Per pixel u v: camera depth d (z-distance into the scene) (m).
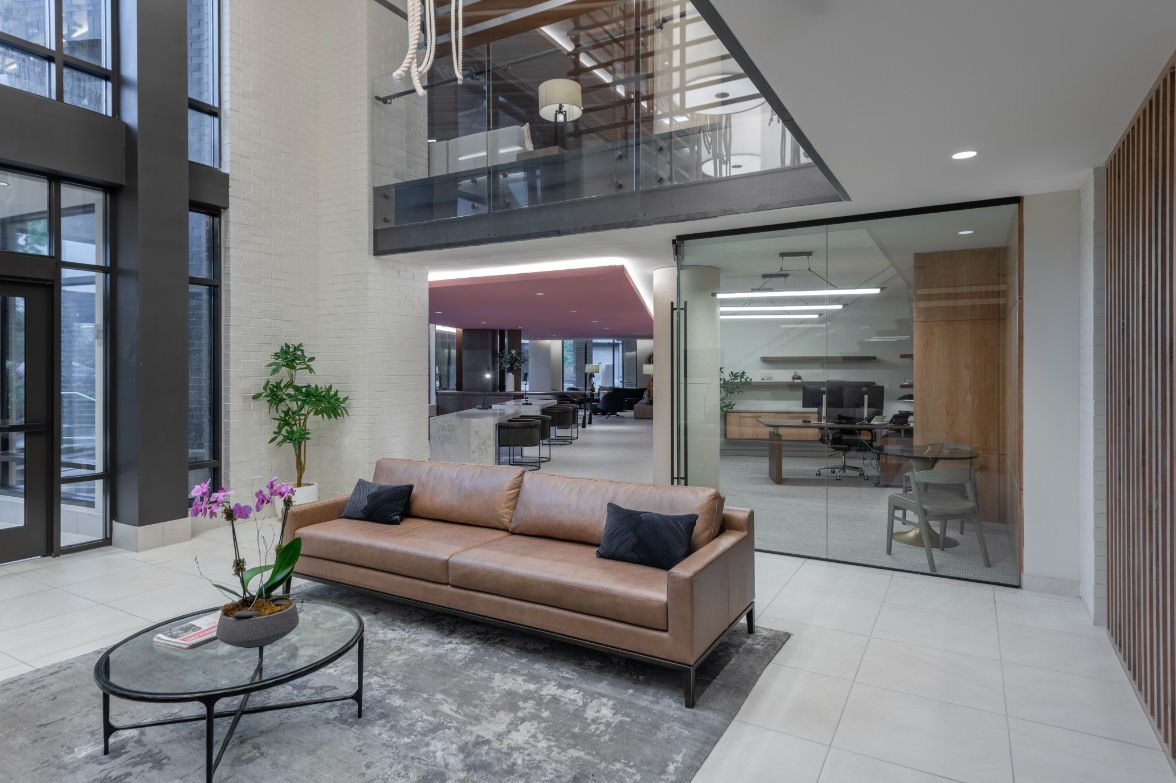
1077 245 4.15
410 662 3.22
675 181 5.08
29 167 4.64
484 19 5.93
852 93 2.68
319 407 6.30
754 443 5.36
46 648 3.38
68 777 2.30
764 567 4.87
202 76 5.98
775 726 2.66
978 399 4.52
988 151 3.41
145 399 5.15
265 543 5.41
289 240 6.50
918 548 4.72
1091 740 2.57
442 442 9.20
